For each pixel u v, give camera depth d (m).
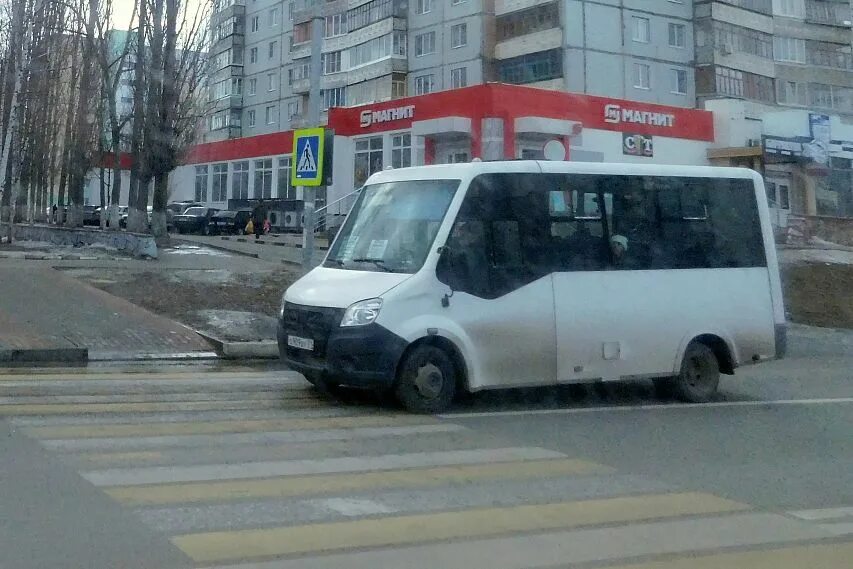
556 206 10.05
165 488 6.26
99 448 7.36
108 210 41.25
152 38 29.94
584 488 6.71
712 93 50.62
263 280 20.02
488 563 5.01
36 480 6.34
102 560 4.81
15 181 30.62
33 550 4.93
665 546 5.42
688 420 9.73
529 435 8.60
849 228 30.95
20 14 29.95
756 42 52.78
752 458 7.96
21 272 19.09
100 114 34.12
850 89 55.56
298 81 62.25
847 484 7.09
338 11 58.97
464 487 6.60
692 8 51.44
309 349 9.32
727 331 11.00
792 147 39.12
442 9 53.28
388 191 10.36
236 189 52.81
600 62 48.34
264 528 5.47
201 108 35.97
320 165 15.33
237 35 69.88
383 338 8.99
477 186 9.70
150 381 10.92
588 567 5.01
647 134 37.12
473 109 33.94
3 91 32.22
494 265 9.62
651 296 10.47
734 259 11.15
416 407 9.27
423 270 9.28
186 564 4.80
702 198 11.01
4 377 10.84
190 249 30.08
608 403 10.64
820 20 54.94
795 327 19.89
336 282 9.59
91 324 14.26
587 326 10.02
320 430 8.39
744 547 5.45
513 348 9.62
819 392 12.16
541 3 48.53
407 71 55.28
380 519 5.75
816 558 5.27
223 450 7.45
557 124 33.56
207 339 14.00
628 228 10.46
